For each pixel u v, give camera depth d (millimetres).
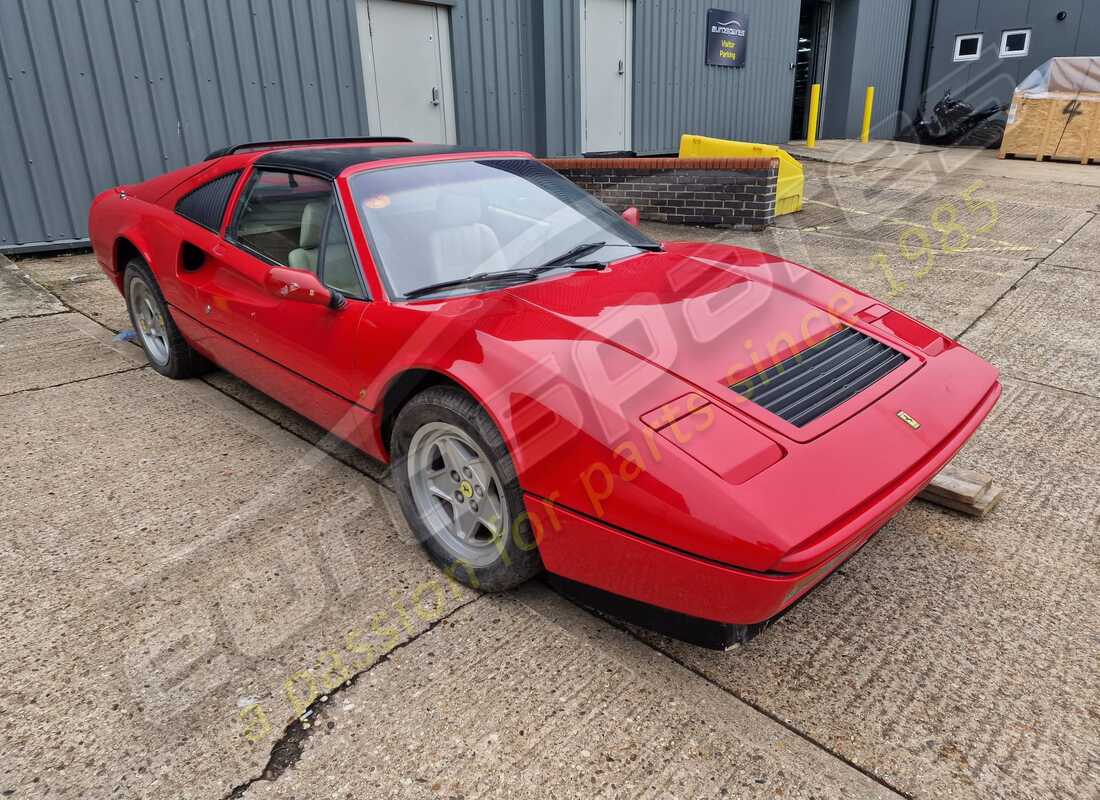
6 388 4039
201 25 7211
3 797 1688
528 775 1739
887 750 1803
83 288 5957
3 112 6344
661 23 12234
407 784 1722
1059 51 16734
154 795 1699
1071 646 2137
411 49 8992
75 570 2500
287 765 1777
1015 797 1671
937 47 18656
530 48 10305
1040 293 5543
